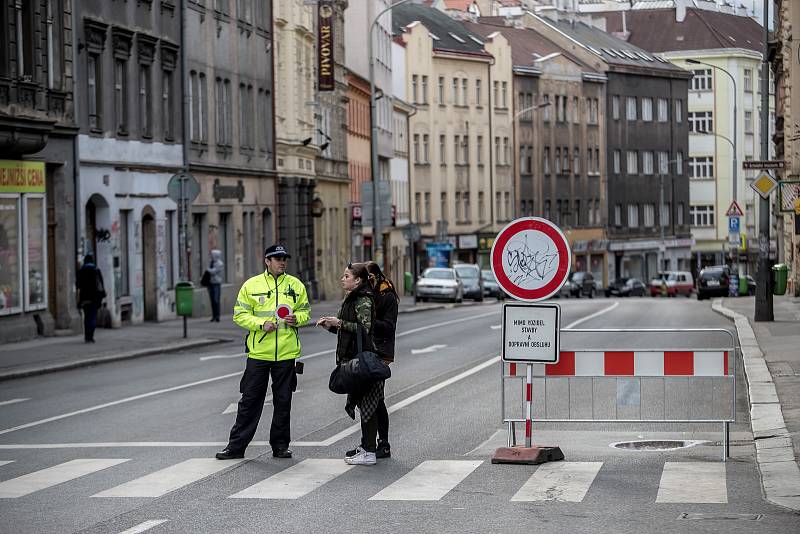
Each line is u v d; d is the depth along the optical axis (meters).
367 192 92.19
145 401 32.06
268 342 22.75
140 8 66.25
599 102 192.62
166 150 69.50
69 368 41.78
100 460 22.70
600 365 22.73
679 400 22.53
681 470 21.03
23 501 18.92
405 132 158.00
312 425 27.39
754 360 37.69
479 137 172.38
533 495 18.97
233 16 82.12
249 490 19.62
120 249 62.84
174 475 21.02
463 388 34.72
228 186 80.19
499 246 22.22
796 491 18.80
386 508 18.11
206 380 37.44
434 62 164.38
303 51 98.38
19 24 51.09
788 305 74.25
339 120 117.69
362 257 127.81
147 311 67.38
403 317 80.44
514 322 22.34
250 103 85.94
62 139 55.72
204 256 76.06
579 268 186.88
